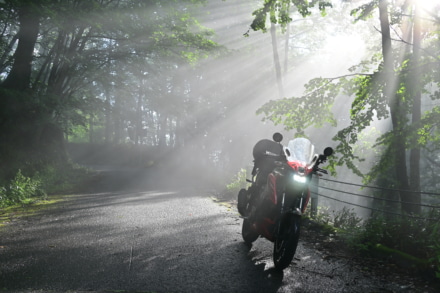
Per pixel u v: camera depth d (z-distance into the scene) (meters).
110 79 22.39
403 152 8.59
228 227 7.85
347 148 8.97
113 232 7.20
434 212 7.00
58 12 15.83
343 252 6.07
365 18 8.94
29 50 19.28
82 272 4.69
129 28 18.53
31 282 4.29
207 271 4.83
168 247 6.03
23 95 17.77
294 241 4.74
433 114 7.93
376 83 8.04
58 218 8.93
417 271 5.02
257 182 5.79
